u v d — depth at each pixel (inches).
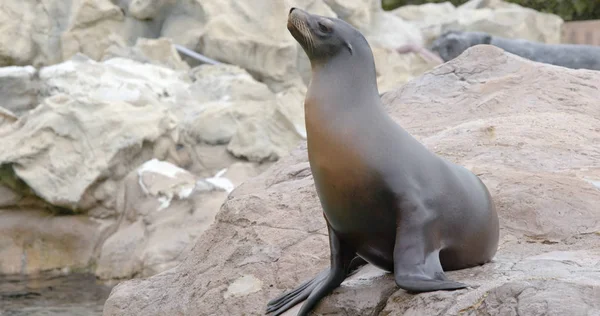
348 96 387.2
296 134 1369.3
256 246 540.4
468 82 762.2
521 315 330.6
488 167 560.7
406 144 385.1
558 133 632.4
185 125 1352.1
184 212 1130.0
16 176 1200.8
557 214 489.1
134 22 1628.9
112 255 1101.1
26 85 1393.9
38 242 1169.4
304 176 637.3
